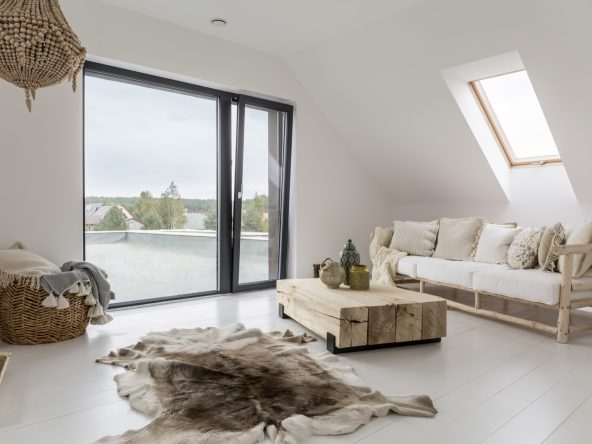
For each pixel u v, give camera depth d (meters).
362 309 2.63
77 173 3.45
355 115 4.88
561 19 2.96
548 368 2.46
